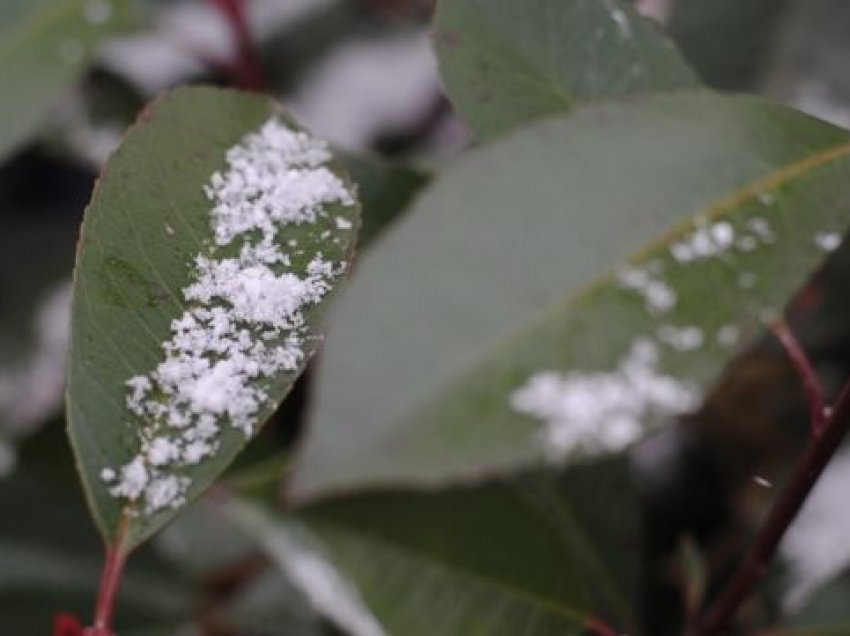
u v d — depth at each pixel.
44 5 0.48
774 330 0.33
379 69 0.65
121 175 0.28
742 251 0.28
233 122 0.29
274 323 0.28
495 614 0.36
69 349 0.28
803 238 0.28
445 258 0.27
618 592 0.39
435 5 0.33
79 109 0.58
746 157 0.29
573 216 0.28
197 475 0.29
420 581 0.36
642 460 0.55
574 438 0.26
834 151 0.29
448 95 0.33
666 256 0.28
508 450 0.26
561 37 0.34
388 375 0.26
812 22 0.47
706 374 0.27
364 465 0.25
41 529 0.47
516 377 0.26
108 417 0.28
